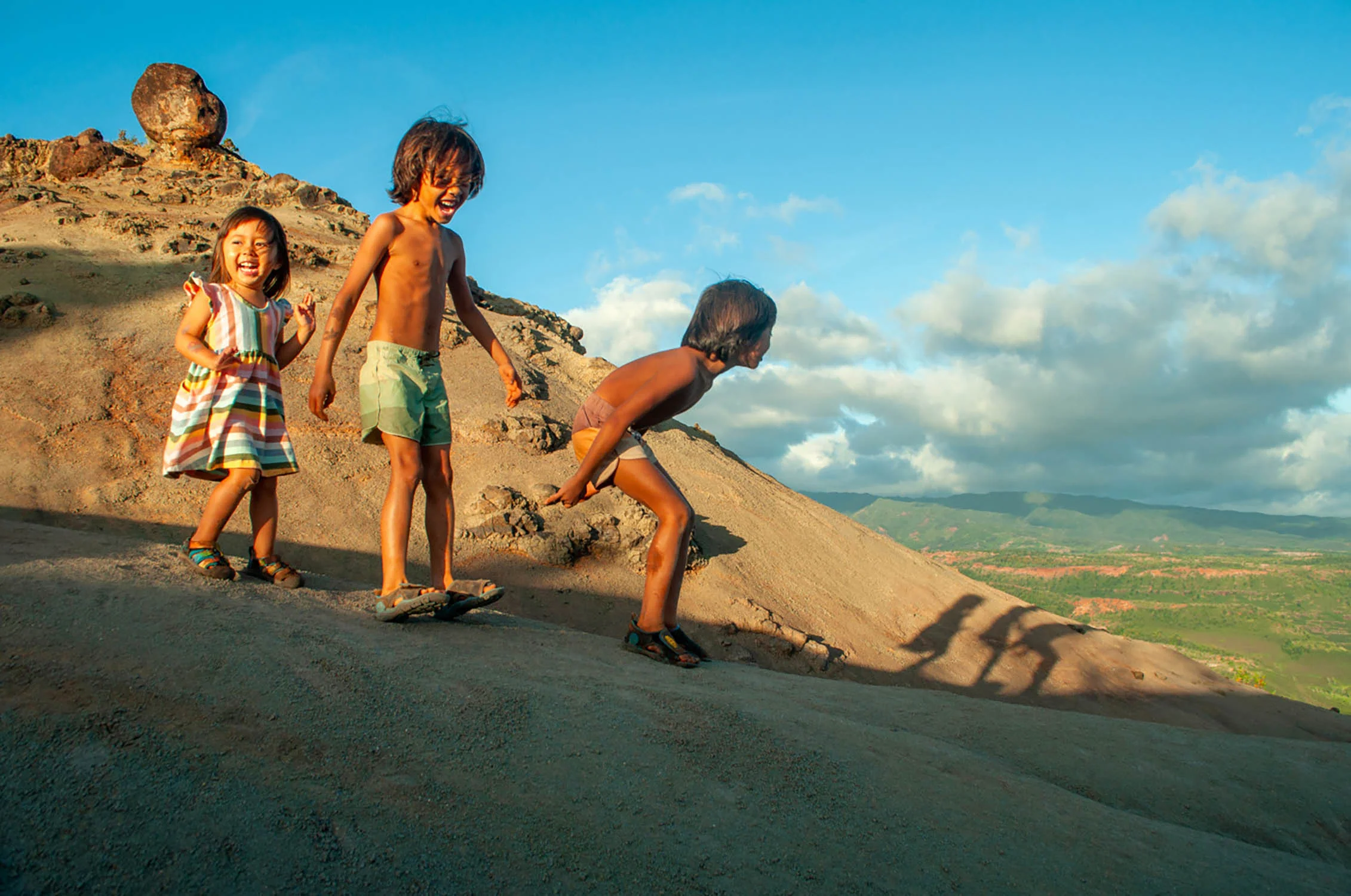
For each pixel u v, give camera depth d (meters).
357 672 2.80
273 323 4.13
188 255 11.66
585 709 2.91
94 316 9.32
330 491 7.65
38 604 2.74
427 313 4.06
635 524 8.61
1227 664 106.31
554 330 15.56
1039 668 9.76
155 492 6.91
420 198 4.07
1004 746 3.58
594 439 4.21
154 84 16.00
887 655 8.84
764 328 4.20
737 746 2.83
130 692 2.31
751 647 7.90
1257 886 2.54
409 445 3.93
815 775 2.73
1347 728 9.76
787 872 2.16
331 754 2.26
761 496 11.45
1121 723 4.10
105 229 12.07
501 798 2.25
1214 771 3.58
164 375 8.56
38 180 15.32
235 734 2.23
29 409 7.34
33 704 2.12
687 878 2.05
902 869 2.27
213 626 2.89
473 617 4.44
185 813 1.86
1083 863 2.48
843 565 10.50
